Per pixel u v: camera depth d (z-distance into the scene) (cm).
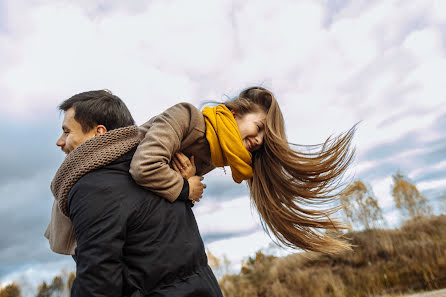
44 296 944
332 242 173
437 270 792
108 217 91
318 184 164
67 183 101
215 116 148
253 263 1242
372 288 827
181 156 134
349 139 163
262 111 164
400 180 1596
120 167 107
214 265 1188
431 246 929
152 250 96
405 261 916
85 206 93
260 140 162
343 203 171
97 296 83
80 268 87
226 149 142
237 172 147
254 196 179
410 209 1438
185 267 99
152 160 107
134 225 97
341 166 164
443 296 472
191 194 125
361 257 1017
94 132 121
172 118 132
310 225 169
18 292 950
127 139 112
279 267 1102
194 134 140
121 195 97
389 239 1043
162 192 107
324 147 162
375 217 1204
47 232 149
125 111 131
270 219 174
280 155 160
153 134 120
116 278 87
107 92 131
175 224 105
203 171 159
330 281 914
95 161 102
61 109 126
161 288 93
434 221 1157
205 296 99
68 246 132
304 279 955
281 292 931
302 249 176
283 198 171
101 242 87
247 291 1019
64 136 124
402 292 741
